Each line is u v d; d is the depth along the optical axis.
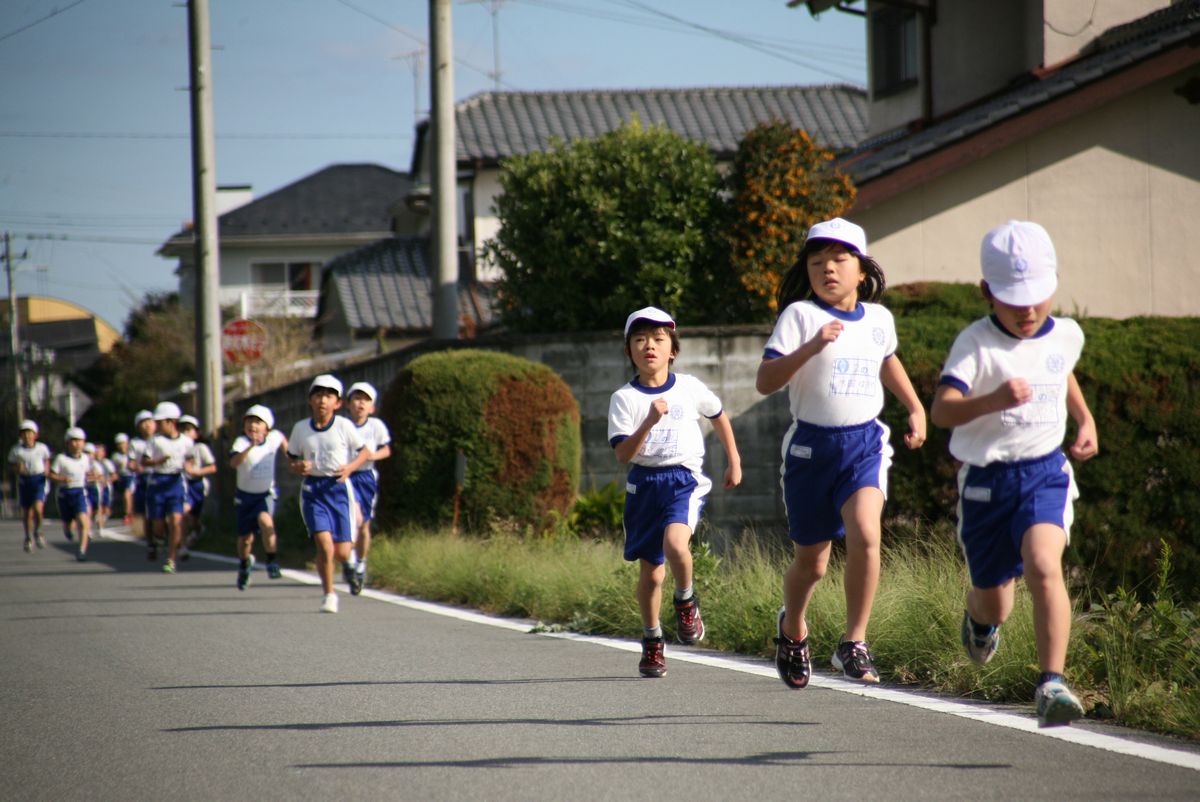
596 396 29.58
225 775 9.67
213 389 46.91
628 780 9.11
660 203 29.80
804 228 29.47
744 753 9.89
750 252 29.25
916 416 11.24
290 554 35.06
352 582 24.11
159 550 40.16
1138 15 39.12
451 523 28.14
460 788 9.02
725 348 28.38
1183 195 33.09
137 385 82.50
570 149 31.64
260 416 27.14
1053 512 9.35
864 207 31.81
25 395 117.44
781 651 11.44
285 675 14.54
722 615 16.73
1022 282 9.30
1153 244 33.09
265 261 91.12
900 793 8.53
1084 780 8.80
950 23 41.47
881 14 44.94
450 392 28.27
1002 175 32.72
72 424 89.56
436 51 32.28
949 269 32.50
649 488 13.53
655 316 13.40
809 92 71.56
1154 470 19.05
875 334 10.90
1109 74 32.31
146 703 12.95
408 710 12.12
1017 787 8.63
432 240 32.53
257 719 11.90
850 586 10.57
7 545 46.19
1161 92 33.00
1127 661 11.86
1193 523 18.89
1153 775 8.95
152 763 10.19
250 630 18.92
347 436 21.52
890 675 13.69
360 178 101.62
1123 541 18.91
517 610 20.72
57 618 21.30
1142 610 13.08
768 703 12.12
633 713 11.70
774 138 29.53
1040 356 9.49
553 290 30.94
